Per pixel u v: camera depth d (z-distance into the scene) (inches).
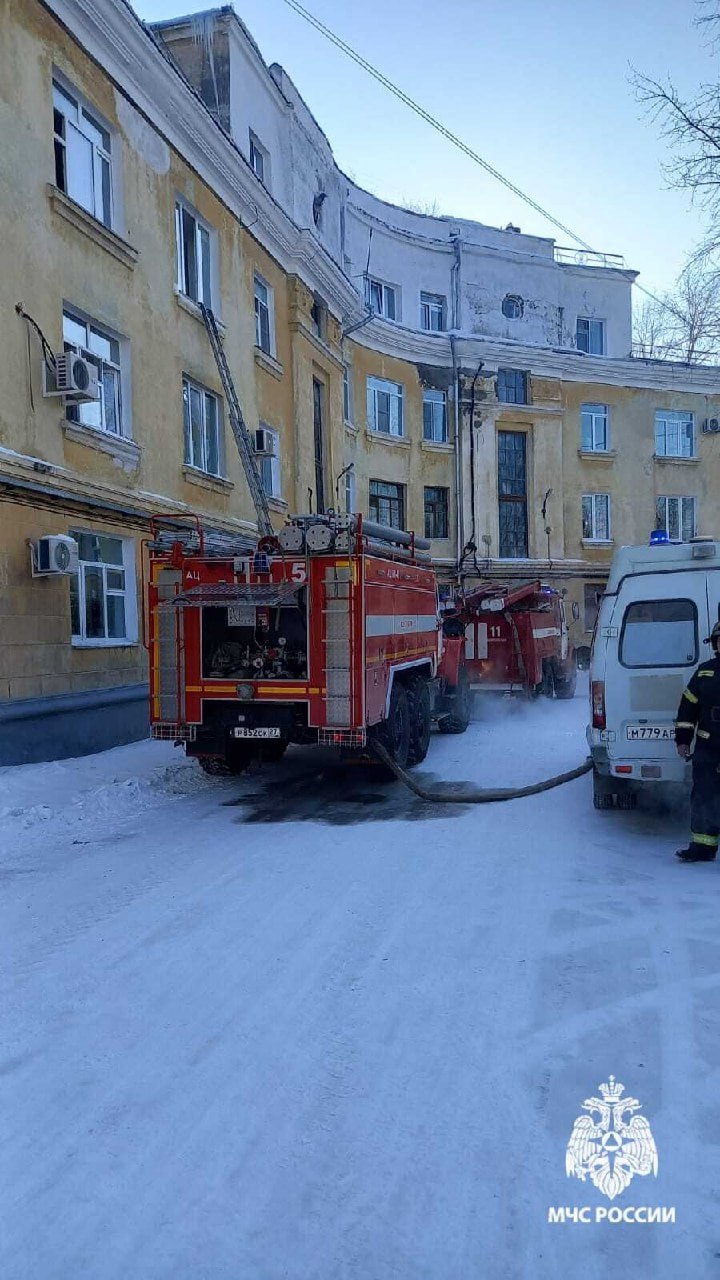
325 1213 104.9
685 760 266.8
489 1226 102.3
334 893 222.7
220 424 628.1
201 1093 131.1
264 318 717.3
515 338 1162.0
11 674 389.4
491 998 160.6
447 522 1107.3
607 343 1237.1
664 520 1232.2
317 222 859.4
